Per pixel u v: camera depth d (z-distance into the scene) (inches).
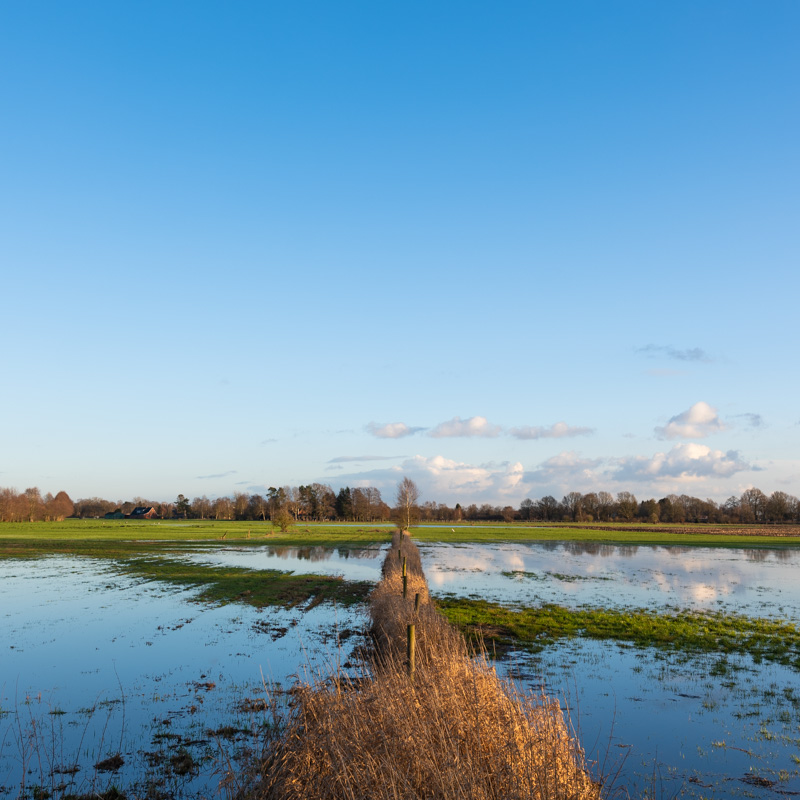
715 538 3720.5
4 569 1599.4
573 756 253.4
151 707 487.8
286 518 3580.2
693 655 705.6
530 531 4343.0
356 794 212.7
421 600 684.1
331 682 298.4
